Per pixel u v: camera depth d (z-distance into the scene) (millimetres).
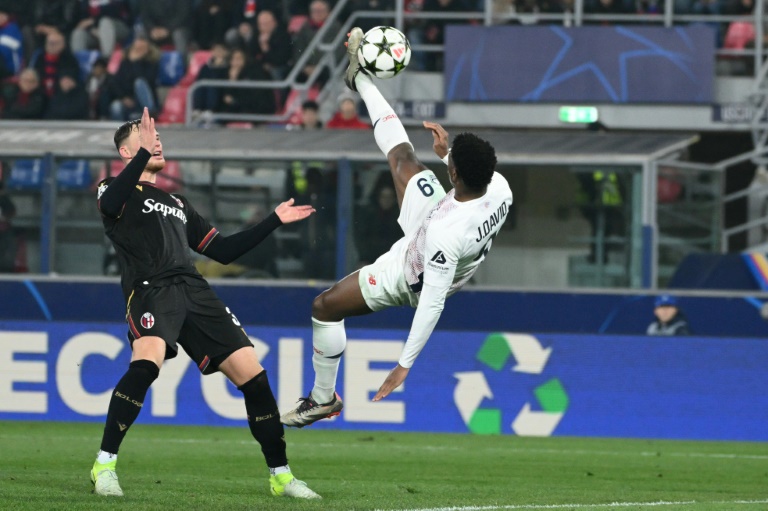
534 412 36375
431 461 29484
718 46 52781
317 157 39094
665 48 50812
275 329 37094
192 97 52969
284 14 55531
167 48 56625
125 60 54406
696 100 50812
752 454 32281
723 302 36125
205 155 39438
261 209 39500
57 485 20328
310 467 27719
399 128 20531
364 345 36750
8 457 27922
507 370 36531
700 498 22312
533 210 40719
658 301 36375
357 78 20891
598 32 51031
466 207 18328
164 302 18672
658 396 36094
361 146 39719
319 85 54000
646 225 39906
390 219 39094
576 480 26141
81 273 39656
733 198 51438
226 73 53438
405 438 34812
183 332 19031
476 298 36844
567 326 36594
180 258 18984
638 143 41438
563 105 51250
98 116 54250
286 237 39281
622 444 34344
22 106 53719
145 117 18500
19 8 58000
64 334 37500
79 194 39562
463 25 51875
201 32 56375
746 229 52125
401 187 19797
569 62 51125
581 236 40594
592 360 36344
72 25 58031
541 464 29328
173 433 34812
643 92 50969
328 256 39156
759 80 50750
